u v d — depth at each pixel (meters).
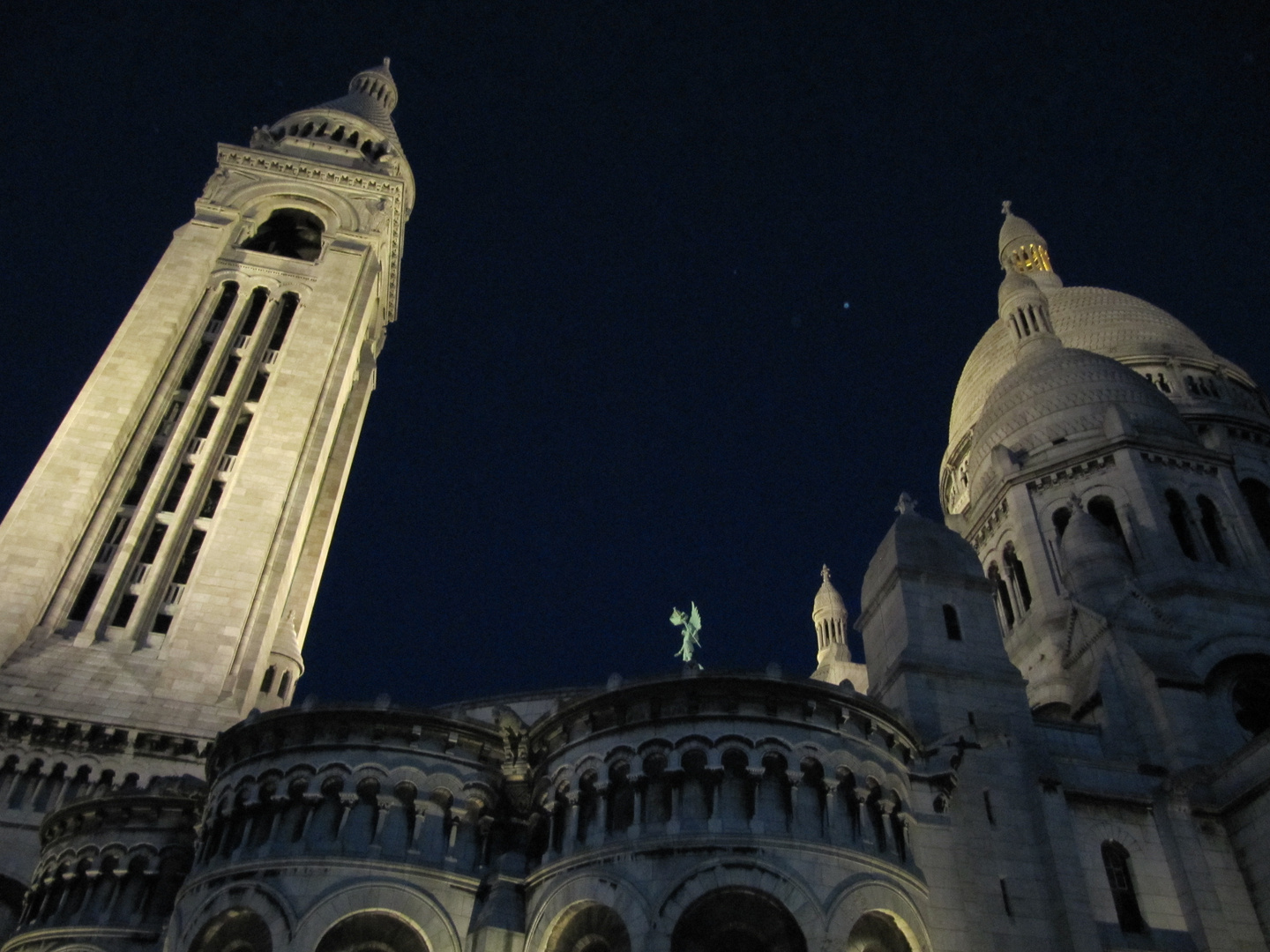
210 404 72.12
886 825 34.78
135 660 57.81
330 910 34.25
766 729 34.69
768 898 31.55
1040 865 36.81
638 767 34.47
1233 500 56.34
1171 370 72.25
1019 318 72.69
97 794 43.72
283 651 65.88
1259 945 36.84
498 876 35.69
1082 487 57.62
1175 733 42.34
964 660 42.41
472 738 38.91
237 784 38.09
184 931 35.41
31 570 58.41
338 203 87.94
